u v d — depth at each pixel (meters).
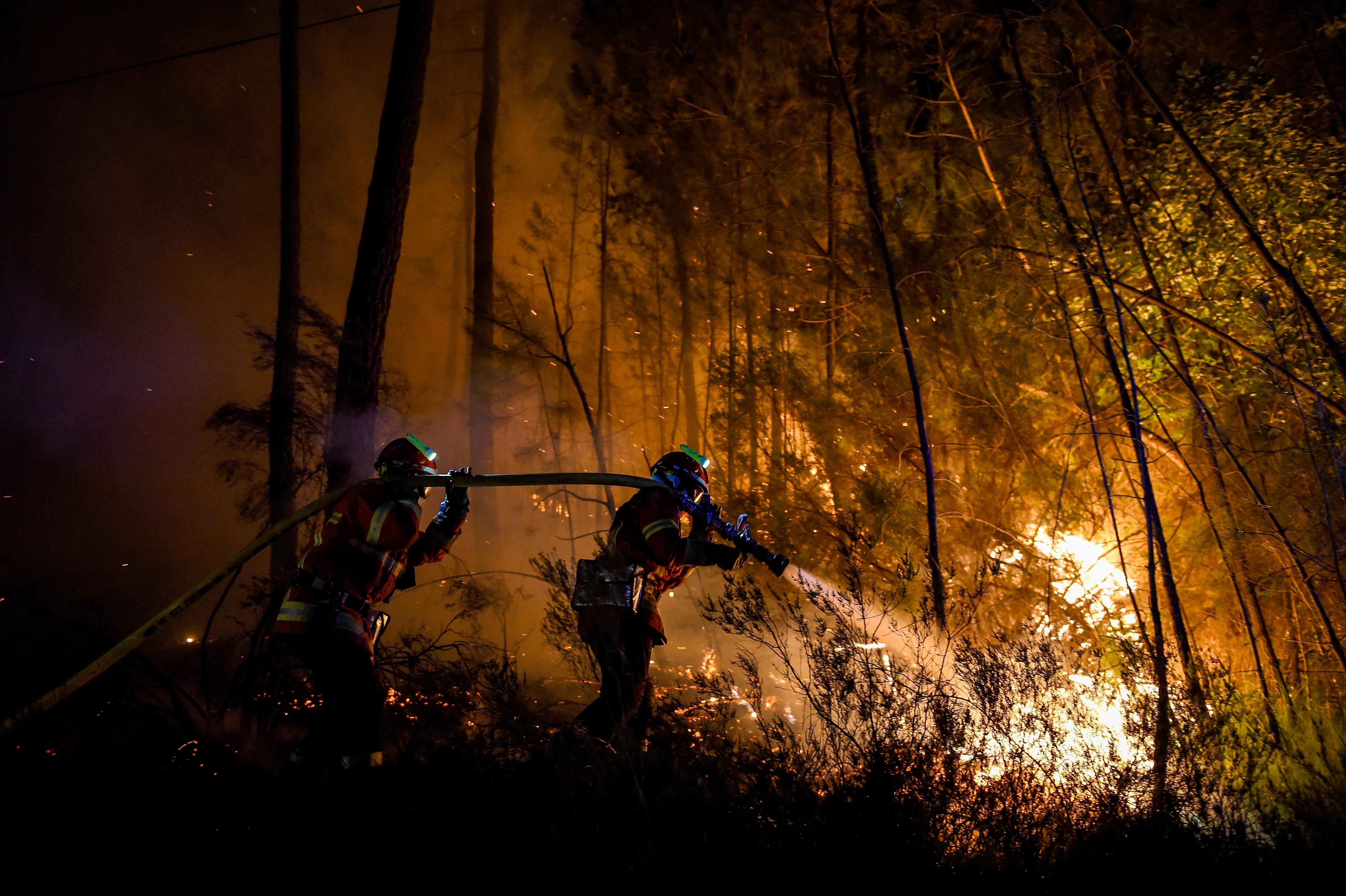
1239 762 3.24
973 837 2.82
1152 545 3.76
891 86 5.73
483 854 2.79
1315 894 2.57
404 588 3.72
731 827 2.75
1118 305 4.40
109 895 2.71
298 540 5.76
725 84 6.74
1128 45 5.25
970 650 3.39
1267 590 4.13
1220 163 4.68
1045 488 5.27
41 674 4.92
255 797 3.30
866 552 4.77
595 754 3.12
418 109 6.11
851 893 2.53
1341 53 4.90
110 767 3.67
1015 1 5.26
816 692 3.33
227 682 5.72
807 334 5.98
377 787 3.18
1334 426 4.11
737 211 6.48
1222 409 4.72
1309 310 4.04
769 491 5.70
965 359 5.41
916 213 5.85
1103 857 2.66
